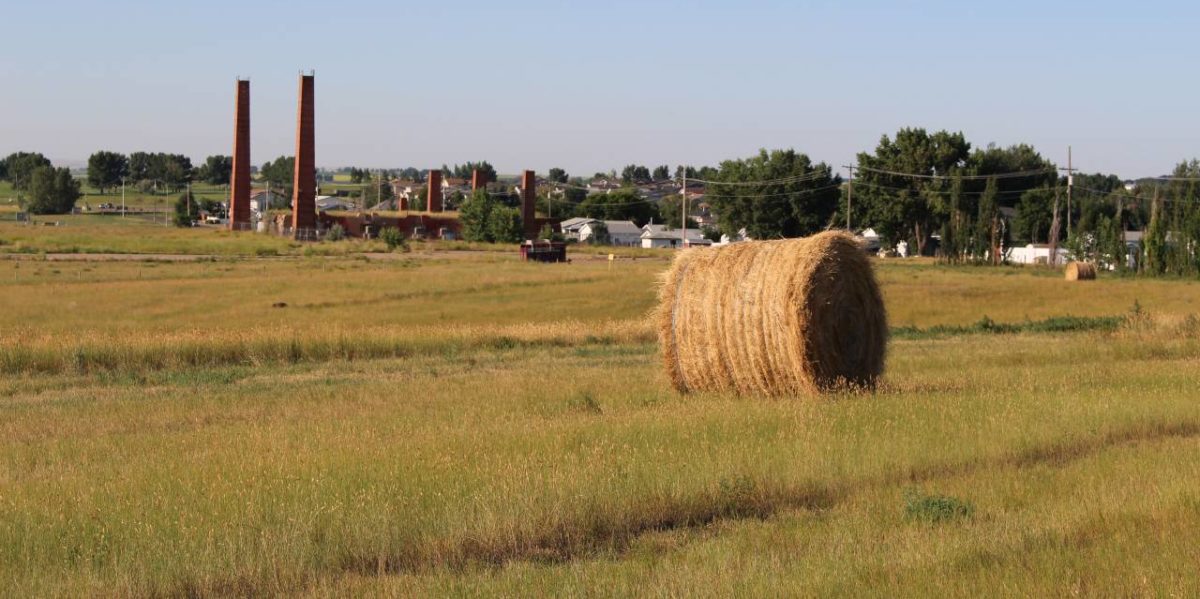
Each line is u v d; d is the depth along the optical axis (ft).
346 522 32.12
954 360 80.53
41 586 27.58
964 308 159.22
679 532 32.89
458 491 35.42
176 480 38.01
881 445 42.24
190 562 29.09
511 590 27.04
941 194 394.32
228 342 94.63
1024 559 27.99
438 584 27.63
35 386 77.36
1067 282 199.52
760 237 430.20
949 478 38.01
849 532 31.14
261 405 61.98
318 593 27.55
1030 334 116.88
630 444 43.32
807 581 26.43
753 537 31.45
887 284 191.11
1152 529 30.17
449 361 91.35
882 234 415.44
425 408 58.39
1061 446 43.11
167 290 186.19
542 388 66.49
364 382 75.20
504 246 431.43
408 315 147.95
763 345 63.16
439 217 506.48
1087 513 31.65
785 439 43.75
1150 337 93.86
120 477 39.04
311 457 41.06
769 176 428.56
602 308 157.69
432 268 258.78
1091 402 52.49
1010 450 41.68
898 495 35.65
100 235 449.89
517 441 44.09
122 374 83.61
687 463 38.96
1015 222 418.10
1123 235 285.23
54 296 173.68
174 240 422.82
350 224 483.92
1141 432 46.60
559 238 498.69
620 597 26.17
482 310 154.92
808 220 425.28
